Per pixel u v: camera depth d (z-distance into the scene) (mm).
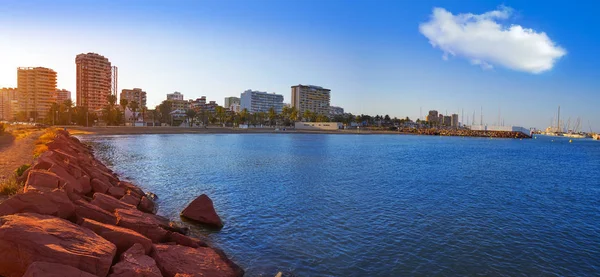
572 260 14359
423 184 32375
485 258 14266
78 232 9172
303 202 23328
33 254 7562
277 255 13906
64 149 32500
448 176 38500
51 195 10977
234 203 22594
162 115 184250
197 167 40406
